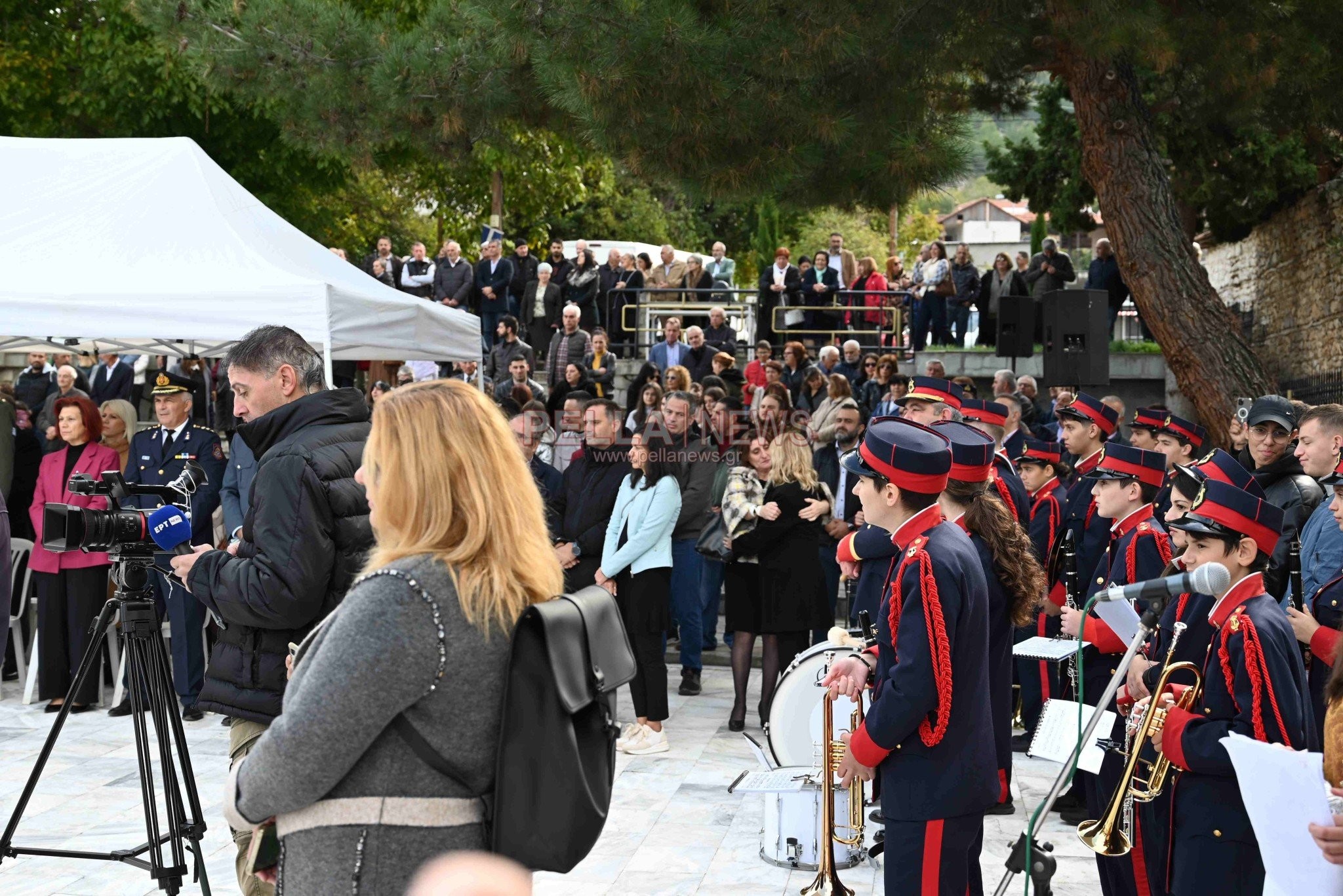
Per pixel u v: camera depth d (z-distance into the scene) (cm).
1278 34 918
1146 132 988
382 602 207
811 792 487
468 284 1550
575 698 212
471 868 203
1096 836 339
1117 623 364
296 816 212
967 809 314
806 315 1575
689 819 557
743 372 1361
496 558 216
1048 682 673
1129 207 987
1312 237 1530
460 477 217
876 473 333
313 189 2011
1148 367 1477
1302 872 245
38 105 1823
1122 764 394
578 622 222
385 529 221
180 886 423
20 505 860
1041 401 1459
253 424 348
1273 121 1144
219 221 724
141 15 1096
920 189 940
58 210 716
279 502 329
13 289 642
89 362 1287
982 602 323
